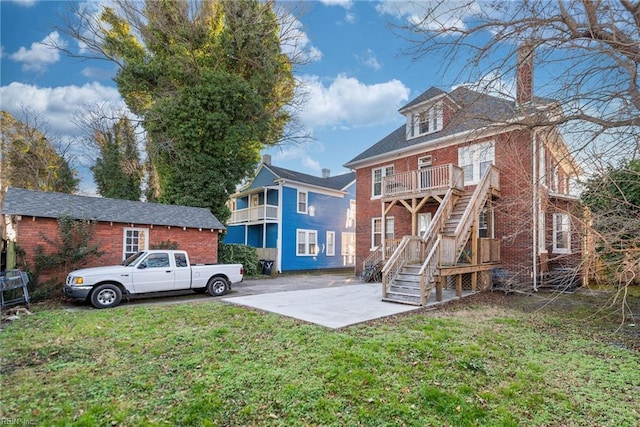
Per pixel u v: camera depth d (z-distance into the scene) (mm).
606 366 4414
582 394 3613
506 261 11969
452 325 6496
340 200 25344
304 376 3965
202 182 16953
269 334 5758
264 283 14648
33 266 9742
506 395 3559
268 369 4176
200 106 16281
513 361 4555
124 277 8719
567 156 5297
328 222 24359
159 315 7184
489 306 8602
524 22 4793
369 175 17422
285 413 3197
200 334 5711
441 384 3803
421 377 3980
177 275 9656
